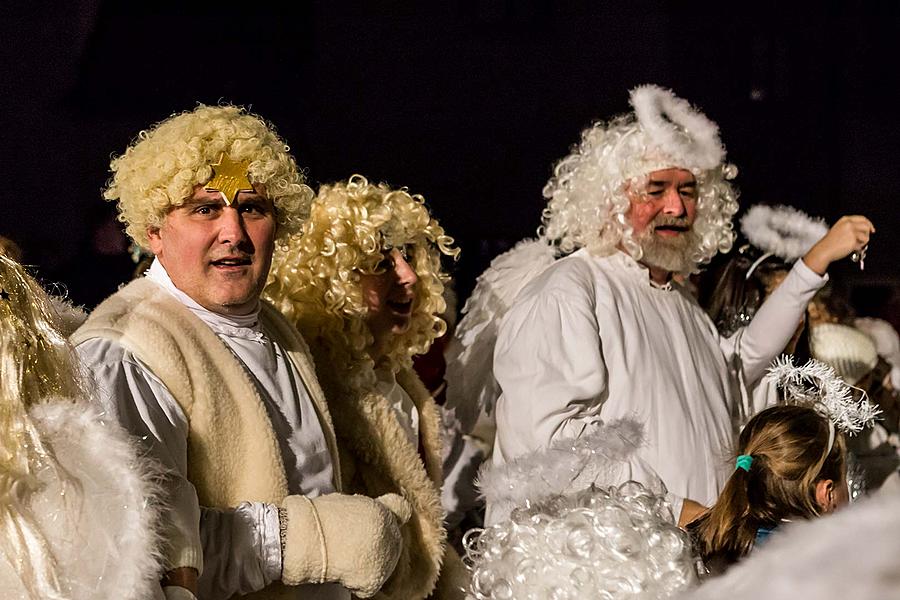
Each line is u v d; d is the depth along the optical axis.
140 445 4.16
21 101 17.31
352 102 18.97
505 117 19.41
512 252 9.69
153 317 4.96
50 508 3.56
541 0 19.34
